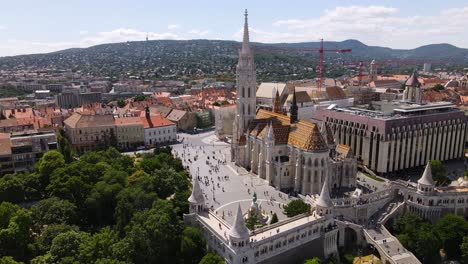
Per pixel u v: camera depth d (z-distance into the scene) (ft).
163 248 454.40
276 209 595.47
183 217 514.27
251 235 459.73
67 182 565.94
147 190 574.56
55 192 561.84
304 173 654.53
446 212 586.45
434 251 503.20
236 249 424.46
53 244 427.33
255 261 444.55
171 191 589.32
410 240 515.09
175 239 467.52
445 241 521.24
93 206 549.95
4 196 563.89
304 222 492.13
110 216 569.23
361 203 574.97
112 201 566.36
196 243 461.37
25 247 461.37
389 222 581.94
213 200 631.97
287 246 472.85
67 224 510.17
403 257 487.61
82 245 425.28
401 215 594.24
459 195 587.27
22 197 577.84
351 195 598.75
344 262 507.71
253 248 437.58
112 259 424.87
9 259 393.91
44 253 452.76
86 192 577.43
